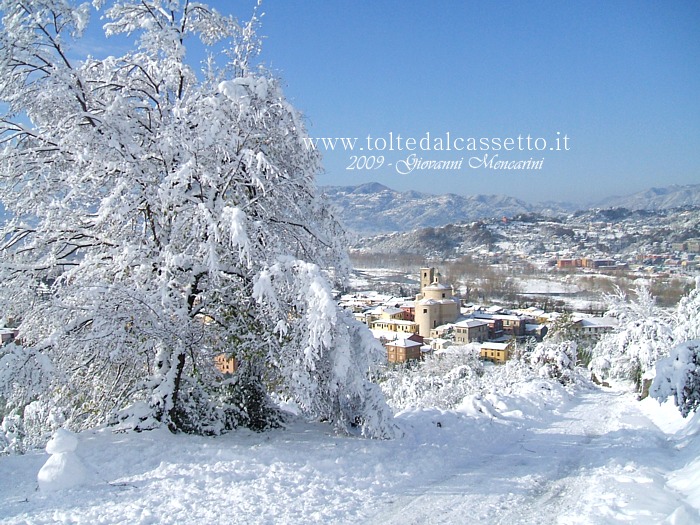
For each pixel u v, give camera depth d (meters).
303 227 12.82
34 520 6.81
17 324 12.08
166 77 12.20
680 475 8.87
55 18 11.84
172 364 11.50
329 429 12.70
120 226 11.97
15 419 13.83
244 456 9.73
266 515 7.18
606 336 38.25
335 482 8.71
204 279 11.89
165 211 11.45
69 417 12.90
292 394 11.02
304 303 10.68
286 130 12.12
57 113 11.90
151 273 11.62
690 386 13.59
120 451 9.66
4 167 11.63
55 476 7.99
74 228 11.88
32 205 12.02
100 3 12.20
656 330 30.02
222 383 12.70
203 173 10.89
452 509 7.69
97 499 7.57
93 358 11.74
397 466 9.73
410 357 66.56
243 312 11.84
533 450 11.95
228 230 10.71
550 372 32.69
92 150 11.05
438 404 24.73
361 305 100.81
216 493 7.93
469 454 11.32
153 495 7.74
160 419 11.24
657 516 6.72
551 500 8.16
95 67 12.76
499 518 7.36
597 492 8.11
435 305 88.81
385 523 7.14
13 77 11.53
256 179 11.02
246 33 13.32
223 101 11.48
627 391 32.81
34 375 9.83
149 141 12.09
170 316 10.81
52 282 12.16
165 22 12.67
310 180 12.75
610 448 12.03
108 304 10.38
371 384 11.77
